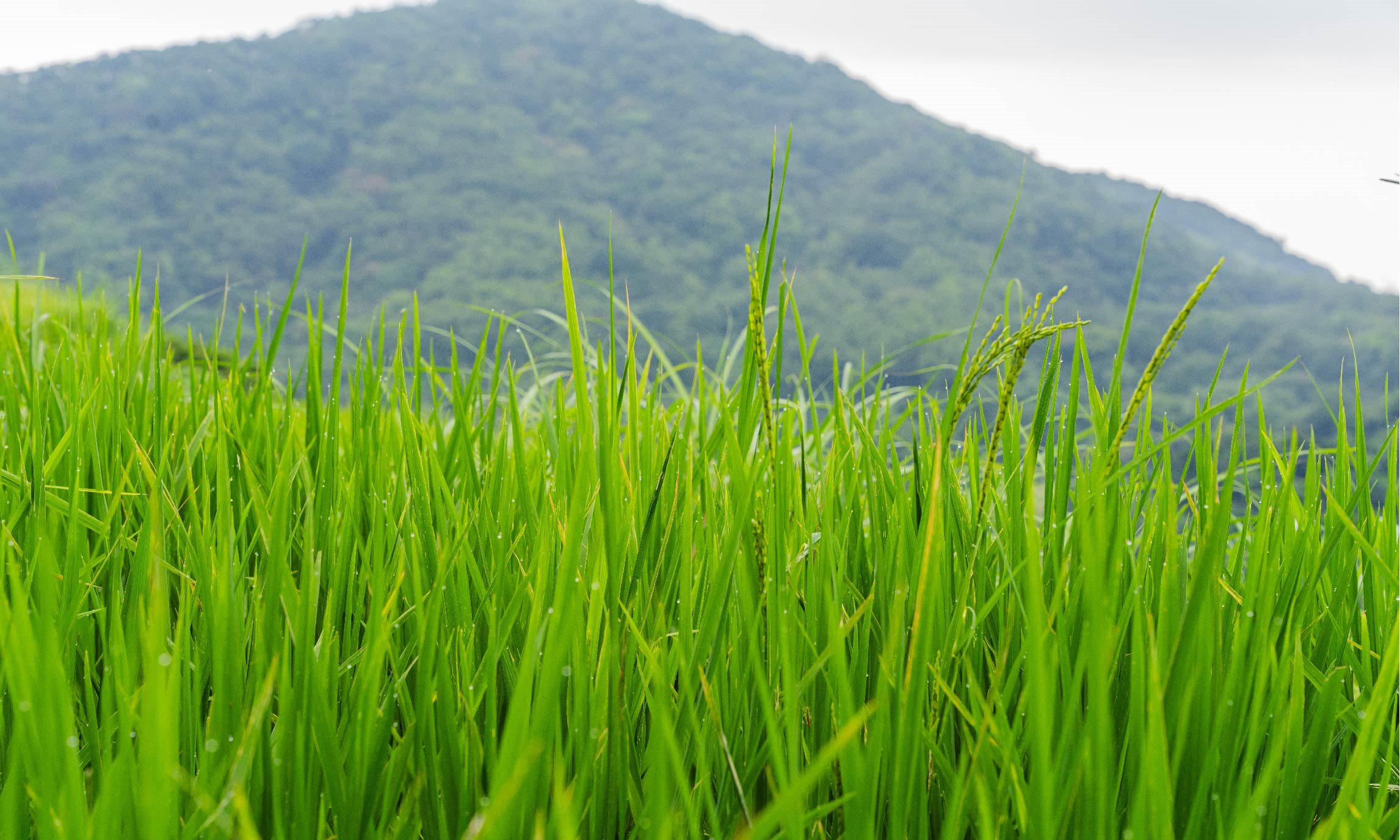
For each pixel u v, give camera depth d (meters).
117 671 0.93
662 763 0.75
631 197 100.94
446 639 1.19
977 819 1.01
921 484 1.35
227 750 0.93
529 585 1.21
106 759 0.98
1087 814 0.87
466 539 1.35
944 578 1.22
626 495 1.33
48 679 0.78
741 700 1.10
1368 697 1.21
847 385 2.65
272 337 1.93
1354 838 0.86
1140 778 0.79
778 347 1.29
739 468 1.18
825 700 1.14
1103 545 0.80
